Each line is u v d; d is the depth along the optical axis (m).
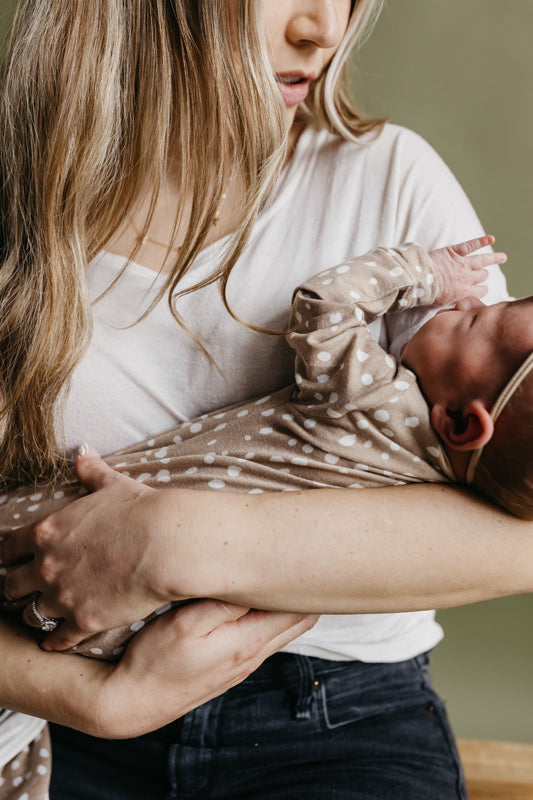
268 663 1.08
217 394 1.08
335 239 1.07
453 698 1.81
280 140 0.99
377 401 0.92
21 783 1.06
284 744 1.07
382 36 1.57
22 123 1.04
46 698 0.93
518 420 0.87
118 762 1.13
